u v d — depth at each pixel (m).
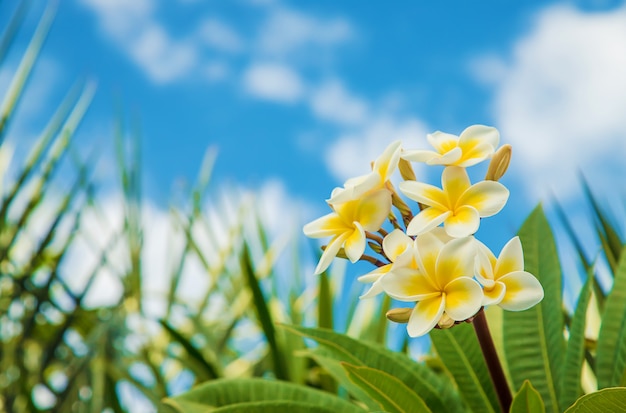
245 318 2.04
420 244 0.76
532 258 1.02
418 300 0.75
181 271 2.03
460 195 0.77
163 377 1.81
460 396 0.96
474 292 0.74
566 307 1.28
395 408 0.91
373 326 1.82
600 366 0.93
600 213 1.31
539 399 0.81
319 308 1.66
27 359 1.91
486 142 0.79
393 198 0.80
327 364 1.07
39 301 1.81
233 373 1.86
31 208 1.88
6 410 1.73
